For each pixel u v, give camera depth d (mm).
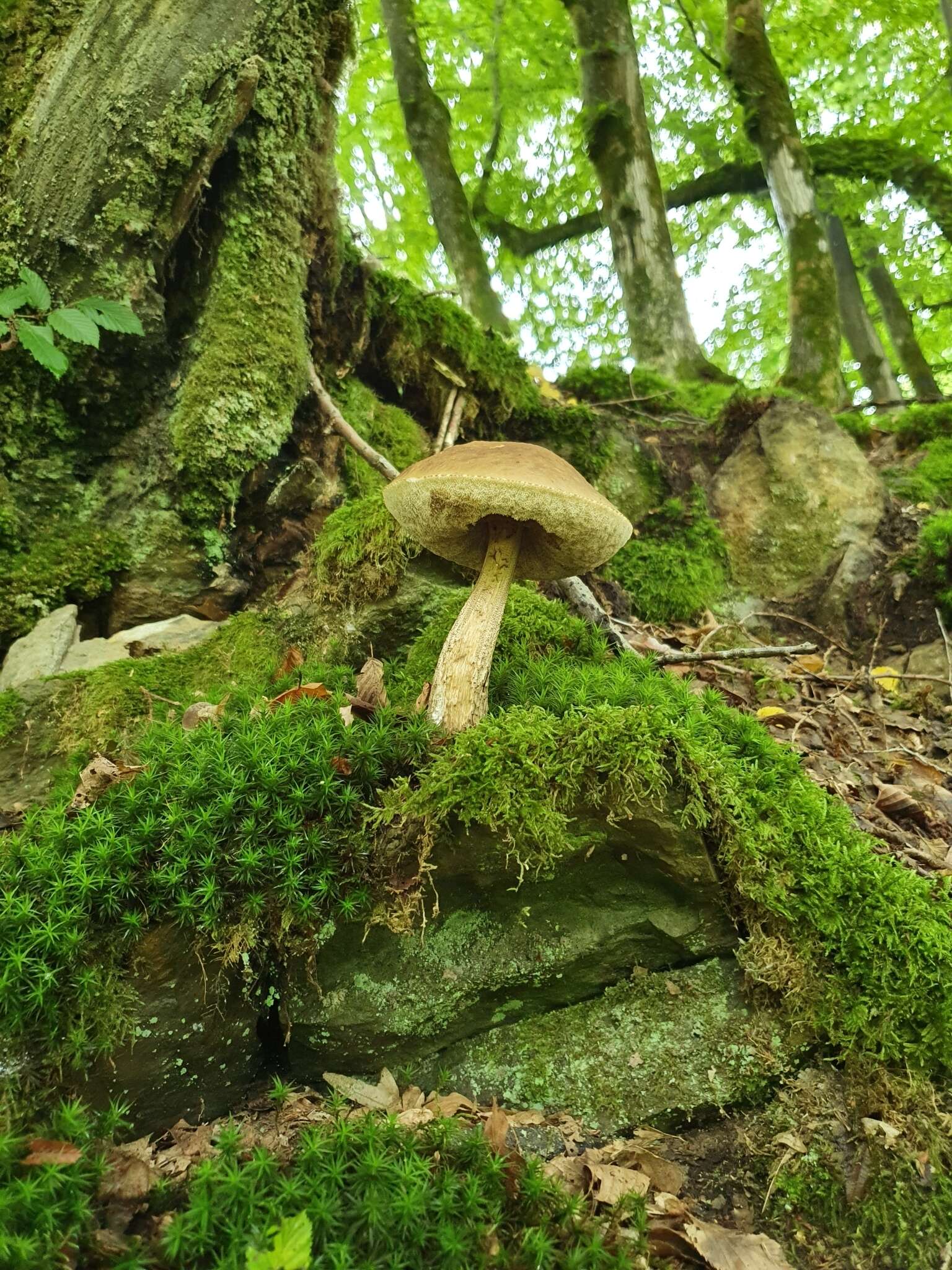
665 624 5441
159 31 3537
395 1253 1630
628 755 2184
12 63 3518
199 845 2078
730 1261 1783
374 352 5137
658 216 8555
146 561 3682
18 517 3537
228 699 3025
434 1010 2266
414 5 10461
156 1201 1754
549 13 11609
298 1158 1825
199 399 3721
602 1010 2369
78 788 2443
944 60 11867
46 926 1892
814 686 4766
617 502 5781
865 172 11383
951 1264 1854
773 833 2350
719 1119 2215
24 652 3316
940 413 6820
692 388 7238
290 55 3975
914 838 3297
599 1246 1691
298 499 4086
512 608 3557
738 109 11711
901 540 5789
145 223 3547
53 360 2980
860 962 2227
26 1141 1692
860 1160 2031
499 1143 1968
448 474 2260
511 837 2133
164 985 2021
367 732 2387
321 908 2168
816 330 7977
